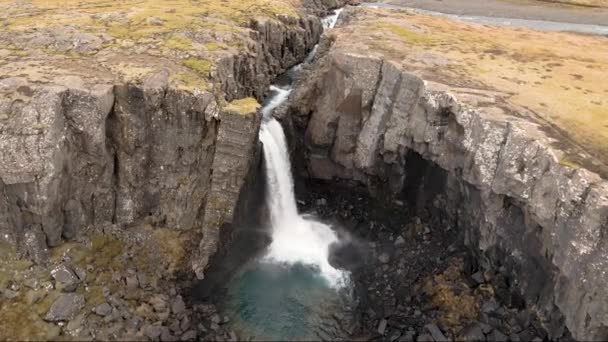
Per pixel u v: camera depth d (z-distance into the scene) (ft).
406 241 165.48
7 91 138.31
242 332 133.69
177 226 152.87
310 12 307.78
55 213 137.59
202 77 160.66
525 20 329.72
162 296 137.69
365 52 185.98
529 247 135.23
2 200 133.90
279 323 137.49
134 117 146.92
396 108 167.73
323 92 187.52
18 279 131.95
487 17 336.70
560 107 156.46
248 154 147.43
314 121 188.65
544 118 147.54
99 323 126.82
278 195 179.63
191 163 152.05
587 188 116.16
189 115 147.64
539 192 128.06
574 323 119.03
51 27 197.67
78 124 138.72
